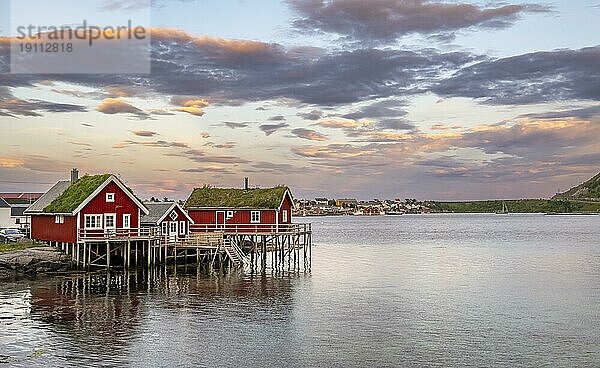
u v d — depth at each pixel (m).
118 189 60.38
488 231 182.75
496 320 37.91
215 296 44.56
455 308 41.94
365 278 58.41
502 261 78.94
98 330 33.31
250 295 45.44
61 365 27.09
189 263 64.94
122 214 60.56
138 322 35.41
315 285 52.09
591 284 55.53
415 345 31.58
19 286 47.44
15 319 35.66
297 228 69.19
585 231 177.62
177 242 63.09
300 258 82.44
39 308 38.91
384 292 48.91
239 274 58.25
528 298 46.59
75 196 60.09
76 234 57.47
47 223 62.31
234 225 69.75
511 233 167.38
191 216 70.38
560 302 44.94
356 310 40.50
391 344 31.72
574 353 30.38
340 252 95.06
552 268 70.31
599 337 33.59
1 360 27.67
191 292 46.16
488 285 54.31
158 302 41.56
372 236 154.00
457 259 82.06
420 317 38.53
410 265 72.75
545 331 35.00
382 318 38.03
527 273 64.88
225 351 29.94
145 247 62.66
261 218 69.31
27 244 62.94
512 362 28.77
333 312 39.59
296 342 31.80
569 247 107.44
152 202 68.56
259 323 35.88
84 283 49.44
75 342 30.81
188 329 33.97
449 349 30.89
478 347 31.36
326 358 29.08
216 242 62.31
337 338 32.75
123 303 40.97
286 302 42.88
